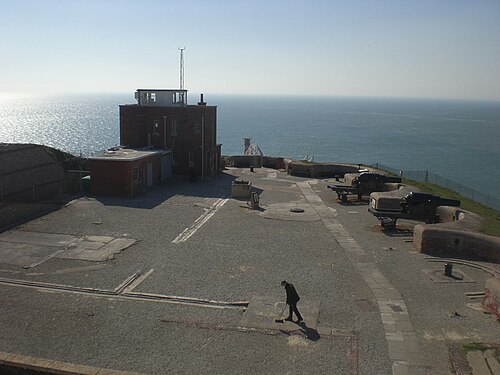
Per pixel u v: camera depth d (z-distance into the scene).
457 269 20.16
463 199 31.84
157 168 38.53
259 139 172.62
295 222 27.73
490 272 19.77
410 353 13.41
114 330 14.66
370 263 20.81
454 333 14.57
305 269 20.00
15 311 15.83
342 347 13.74
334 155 131.00
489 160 122.12
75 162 39.06
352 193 35.12
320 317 15.58
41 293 17.28
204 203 32.06
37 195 31.25
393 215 26.30
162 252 21.86
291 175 45.94
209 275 19.19
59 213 28.38
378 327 14.92
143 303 16.58
